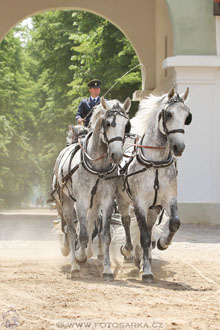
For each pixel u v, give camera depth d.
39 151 66.00
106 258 11.59
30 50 52.91
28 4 33.47
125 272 12.51
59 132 53.47
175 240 18.02
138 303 9.03
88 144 11.91
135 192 11.60
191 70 23.67
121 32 35.53
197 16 24.08
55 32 43.50
